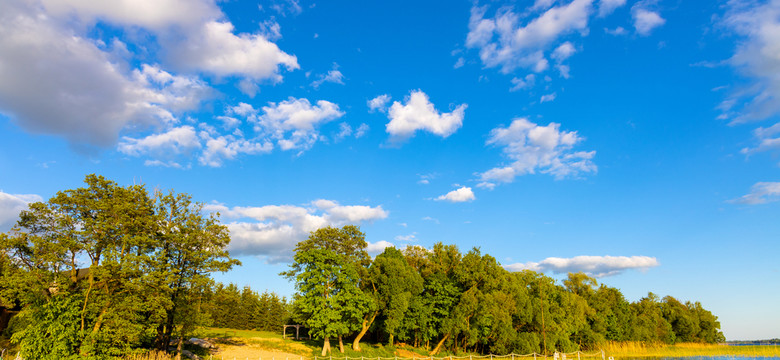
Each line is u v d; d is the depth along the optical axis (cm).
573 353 7906
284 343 6975
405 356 6538
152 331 4456
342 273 6266
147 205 4972
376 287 6762
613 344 9438
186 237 4978
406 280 6756
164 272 4553
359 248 8288
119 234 4553
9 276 4266
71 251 4431
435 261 8044
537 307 7750
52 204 4453
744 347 10500
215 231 5331
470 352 7550
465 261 7275
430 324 7031
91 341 4056
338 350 6391
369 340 8044
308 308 5875
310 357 5772
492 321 7088
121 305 4219
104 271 4144
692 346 11462
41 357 3928
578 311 8631
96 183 4691
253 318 11806
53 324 3975
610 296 10475
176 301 4956
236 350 6181
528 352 7106
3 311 5462
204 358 5375
